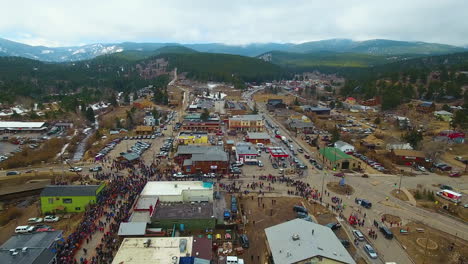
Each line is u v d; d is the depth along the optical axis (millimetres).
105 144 137000
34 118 186875
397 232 67438
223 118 192375
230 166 107188
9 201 87812
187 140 134625
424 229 69062
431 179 100500
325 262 48250
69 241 59906
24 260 49375
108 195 81125
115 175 98312
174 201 76125
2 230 69062
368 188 92125
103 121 183125
